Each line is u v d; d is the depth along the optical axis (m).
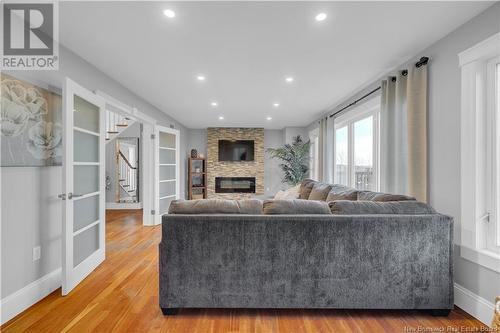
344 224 1.89
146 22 2.10
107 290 2.32
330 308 1.95
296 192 4.22
